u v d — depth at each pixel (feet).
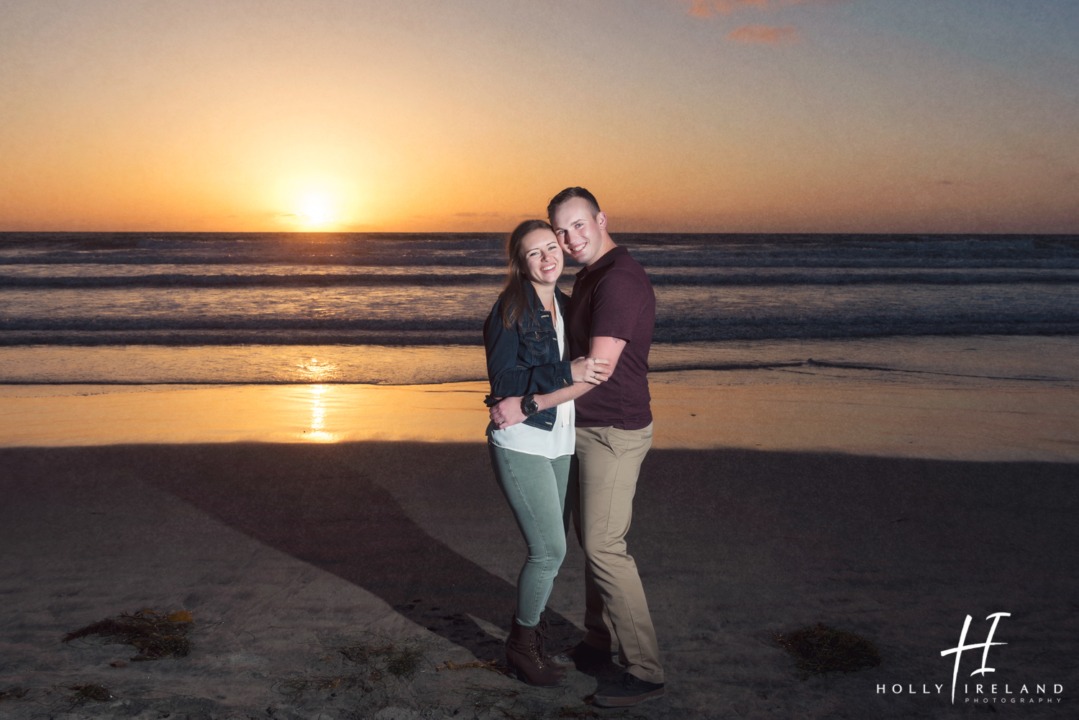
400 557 11.69
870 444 18.12
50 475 15.55
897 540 12.26
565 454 7.95
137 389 25.27
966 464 16.30
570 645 9.27
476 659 8.75
